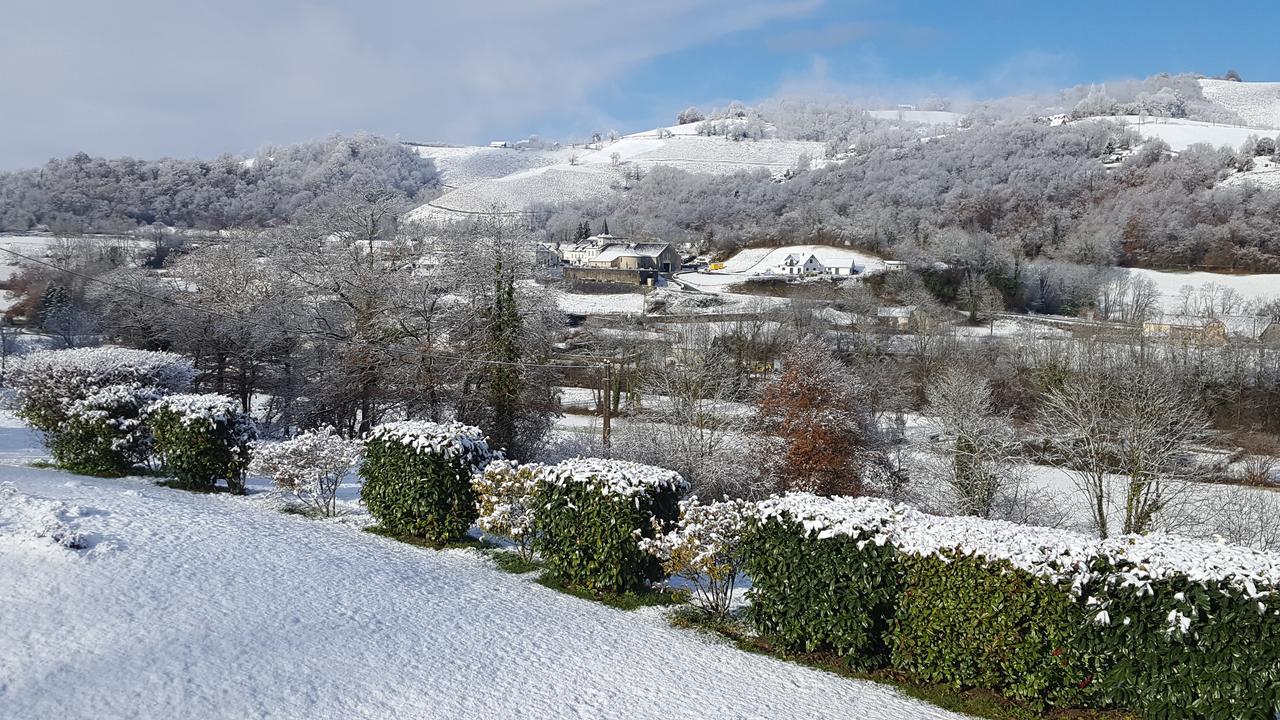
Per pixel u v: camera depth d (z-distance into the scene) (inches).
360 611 324.5
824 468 1085.8
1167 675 252.1
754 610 347.6
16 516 364.8
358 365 1092.5
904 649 308.8
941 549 298.5
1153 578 259.9
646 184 6087.6
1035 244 3659.0
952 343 1924.2
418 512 486.6
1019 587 278.4
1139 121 5826.8
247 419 624.4
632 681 290.5
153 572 326.3
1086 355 1494.8
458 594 376.8
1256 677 239.1
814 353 1160.2
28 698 208.5
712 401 1358.3
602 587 408.5
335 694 244.1
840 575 319.0
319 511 555.2
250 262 1535.4
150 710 214.2
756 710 274.8
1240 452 1289.4
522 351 1114.7
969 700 294.7
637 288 2955.2
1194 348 1621.6
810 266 3508.9
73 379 691.4
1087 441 1112.8
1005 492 1155.3
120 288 1549.0
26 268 2412.6
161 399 606.9
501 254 1114.1
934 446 1229.7
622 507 403.2
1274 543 949.2
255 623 288.8
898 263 3228.3
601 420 1561.3
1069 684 275.9
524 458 1079.0
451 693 258.1
